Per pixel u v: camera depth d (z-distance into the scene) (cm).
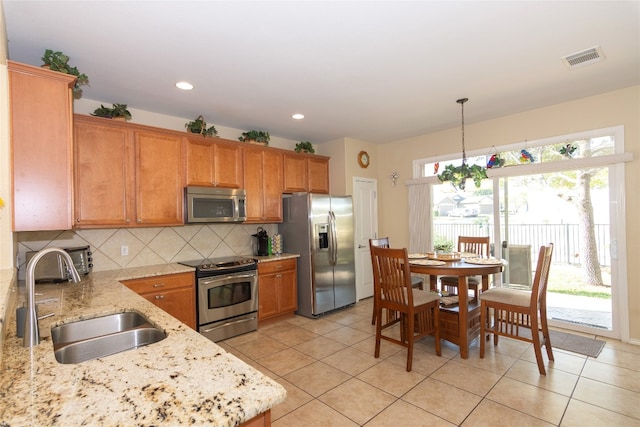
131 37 212
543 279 278
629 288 319
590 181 349
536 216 386
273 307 405
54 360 111
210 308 340
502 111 380
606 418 204
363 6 186
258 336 359
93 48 225
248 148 408
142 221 320
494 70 272
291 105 346
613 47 237
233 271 359
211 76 273
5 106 193
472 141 428
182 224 348
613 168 329
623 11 194
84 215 287
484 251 388
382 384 252
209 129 369
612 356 289
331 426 203
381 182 538
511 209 403
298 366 284
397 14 194
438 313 302
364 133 468
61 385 93
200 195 351
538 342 262
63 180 213
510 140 393
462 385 247
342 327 385
